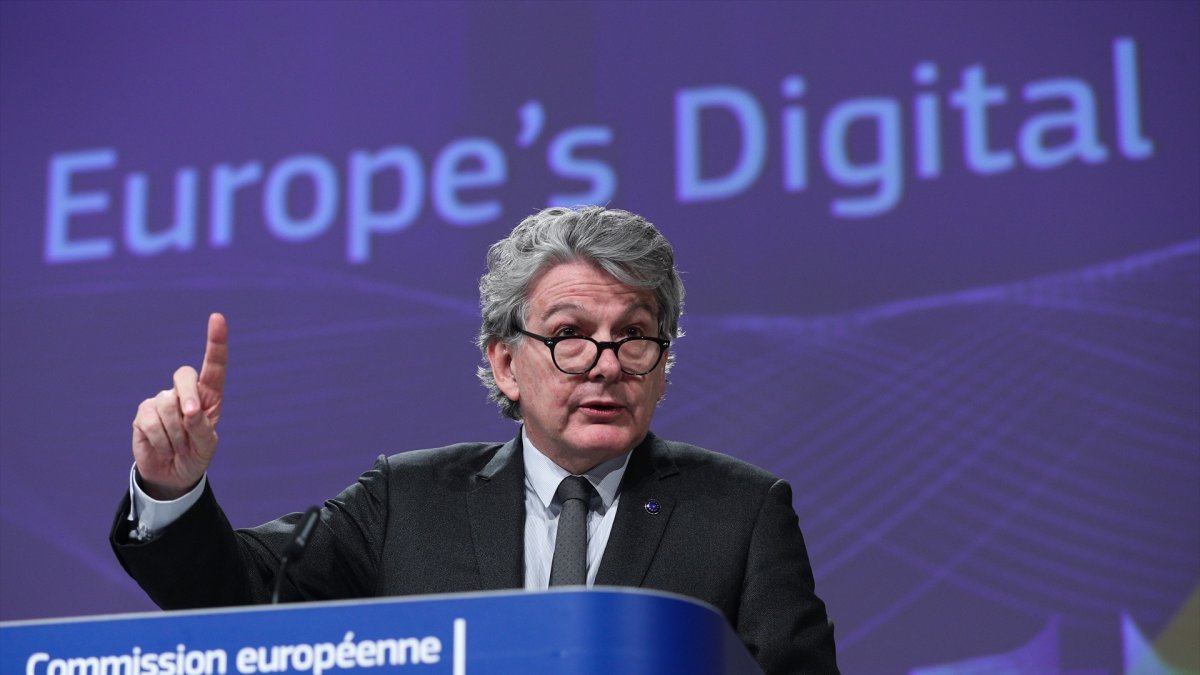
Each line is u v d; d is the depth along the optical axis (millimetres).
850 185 6531
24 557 6773
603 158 6824
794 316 6418
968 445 6082
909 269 6367
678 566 3260
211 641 2080
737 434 6309
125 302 7082
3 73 7531
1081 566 5848
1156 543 5820
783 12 6812
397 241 6930
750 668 2287
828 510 6133
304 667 2035
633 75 6902
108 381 6988
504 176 6906
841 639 5949
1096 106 6371
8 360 7090
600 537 3354
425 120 7074
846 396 6266
